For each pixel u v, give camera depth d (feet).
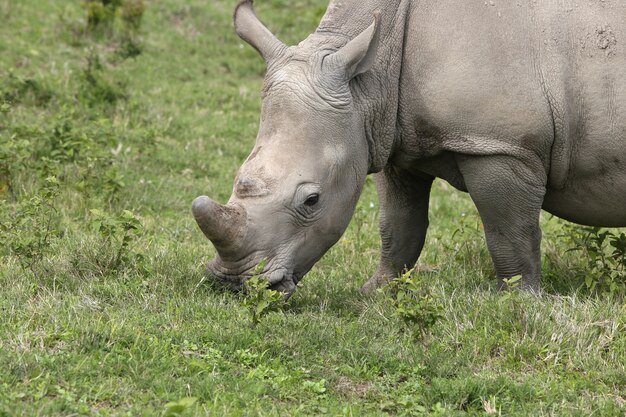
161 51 103.91
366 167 46.80
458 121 46.52
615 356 41.68
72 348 38.75
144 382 36.58
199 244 57.26
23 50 95.35
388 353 40.91
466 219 61.93
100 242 51.39
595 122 47.19
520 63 46.52
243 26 46.91
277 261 44.01
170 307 43.96
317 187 44.14
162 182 70.79
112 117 83.71
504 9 46.98
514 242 49.01
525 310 44.16
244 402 35.94
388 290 48.42
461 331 43.60
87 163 65.21
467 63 46.26
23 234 52.54
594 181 48.49
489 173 47.11
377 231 64.34
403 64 47.29
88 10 102.83
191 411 34.42
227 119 89.35
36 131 69.87
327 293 49.47
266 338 41.39
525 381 39.37
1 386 35.06
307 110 44.47
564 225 58.54
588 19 47.34
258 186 43.91
